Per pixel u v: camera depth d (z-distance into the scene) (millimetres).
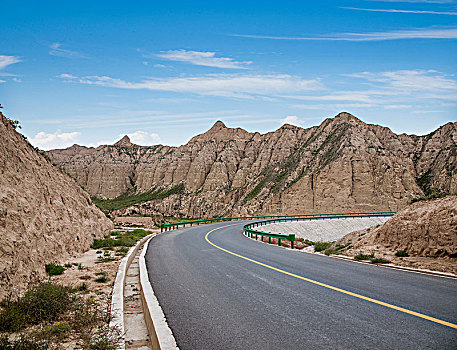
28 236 8938
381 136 97125
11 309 5645
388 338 4922
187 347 4723
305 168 90125
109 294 7824
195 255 14586
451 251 10836
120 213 110500
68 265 10773
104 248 15891
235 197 105125
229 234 28422
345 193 77438
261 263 12039
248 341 4930
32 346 4523
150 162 161875
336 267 10984
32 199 10609
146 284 8648
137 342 5211
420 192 78688
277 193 84562
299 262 12188
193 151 136375
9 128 12375
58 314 6082
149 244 19828
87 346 4719
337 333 5160
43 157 16891
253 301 7047
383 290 7719
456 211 11336
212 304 6871
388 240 13625
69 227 13562
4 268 6871
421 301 6781
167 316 6113
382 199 75875
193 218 105562
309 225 50406
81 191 21984
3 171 9633
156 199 122625
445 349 4520
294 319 5863
